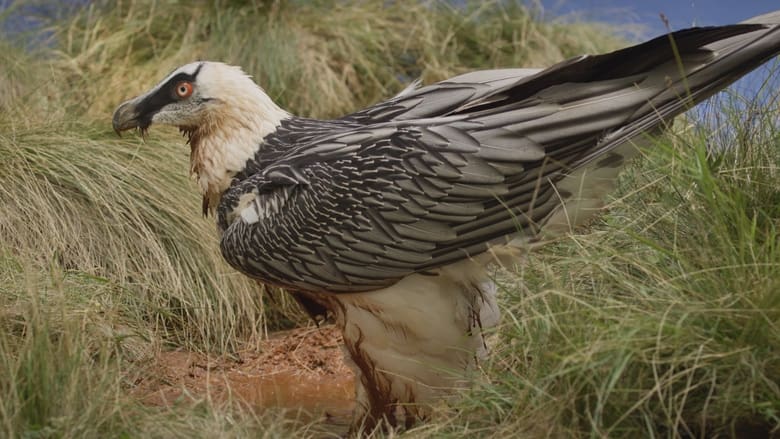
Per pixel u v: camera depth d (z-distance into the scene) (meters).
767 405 4.50
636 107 5.29
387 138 5.48
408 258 5.46
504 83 5.82
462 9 11.21
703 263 5.02
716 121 6.04
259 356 7.43
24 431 4.79
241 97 5.90
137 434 4.94
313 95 9.91
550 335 4.91
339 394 6.74
